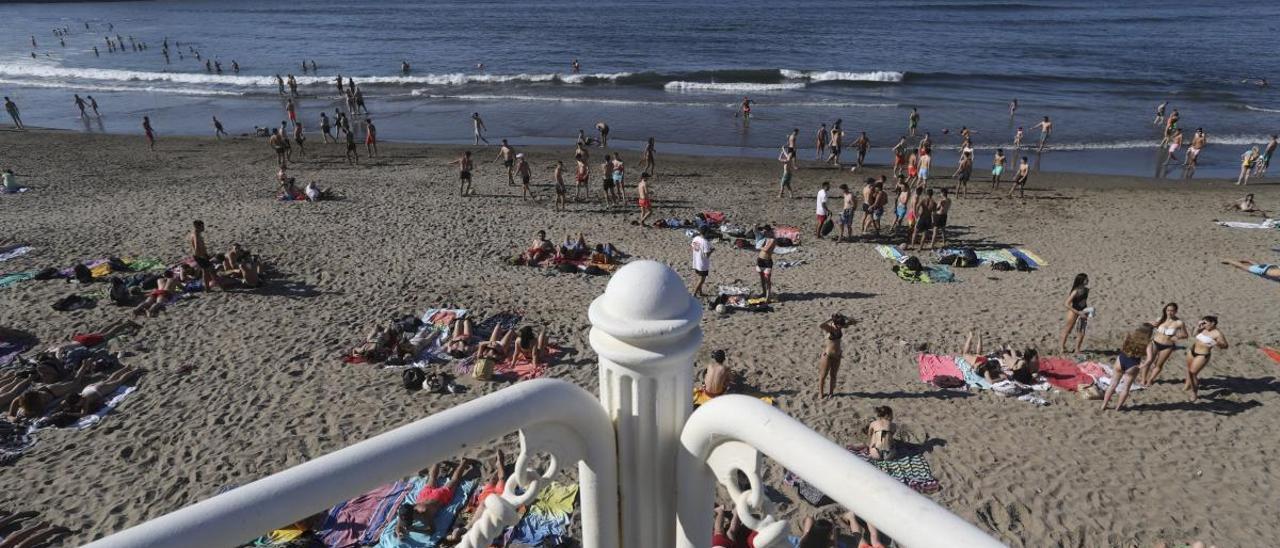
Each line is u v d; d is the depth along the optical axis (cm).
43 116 3653
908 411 952
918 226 1611
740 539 611
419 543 709
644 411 188
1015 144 2891
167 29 9081
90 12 12756
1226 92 4047
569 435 187
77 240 1570
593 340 188
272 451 855
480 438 165
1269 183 2359
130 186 2108
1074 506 776
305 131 3316
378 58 6088
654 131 3288
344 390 987
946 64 5381
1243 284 1385
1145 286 1383
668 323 176
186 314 1210
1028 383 1017
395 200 2002
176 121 3538
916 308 1288
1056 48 6238
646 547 210
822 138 2767
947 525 128
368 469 152
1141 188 2270
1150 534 736
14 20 11075
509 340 1104
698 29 8081
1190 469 833
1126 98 3947
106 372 1020
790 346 1137
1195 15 9406
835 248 1655
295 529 718
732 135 3212
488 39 7344
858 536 716
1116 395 990
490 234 1706
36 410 911
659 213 1939
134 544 127
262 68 5612
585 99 4038
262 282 1342
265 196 2009
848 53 6069
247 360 1062
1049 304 1301
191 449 856
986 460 850
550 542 702
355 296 1302
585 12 10850
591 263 1480
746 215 1936
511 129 3353
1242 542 723
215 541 135
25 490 781
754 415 164
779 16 9688
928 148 2467
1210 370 1052
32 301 1243
